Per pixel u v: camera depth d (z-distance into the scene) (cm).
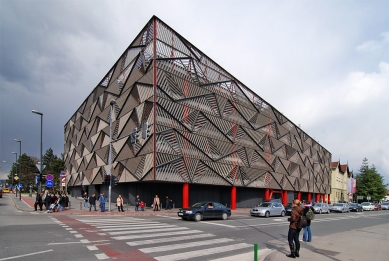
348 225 2103
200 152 3531
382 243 1184
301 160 6184
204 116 3647
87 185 5297
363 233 1523
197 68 3694
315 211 3728
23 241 1080
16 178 5150
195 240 1216
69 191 7200
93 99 5228
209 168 3622
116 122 3984
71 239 1138
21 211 2569
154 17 3341
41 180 2711
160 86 3198
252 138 4450
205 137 3619
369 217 3122
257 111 4672
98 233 1309
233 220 2228
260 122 4731
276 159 5088
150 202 3588
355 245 1125
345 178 10050
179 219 2177
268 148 4875
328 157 8462
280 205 2875
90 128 5219
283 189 5222
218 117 3847
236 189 4441
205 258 905
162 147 3114
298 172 5947
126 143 3631
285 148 5491
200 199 3888
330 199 8781
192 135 3450
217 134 3809
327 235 1469
